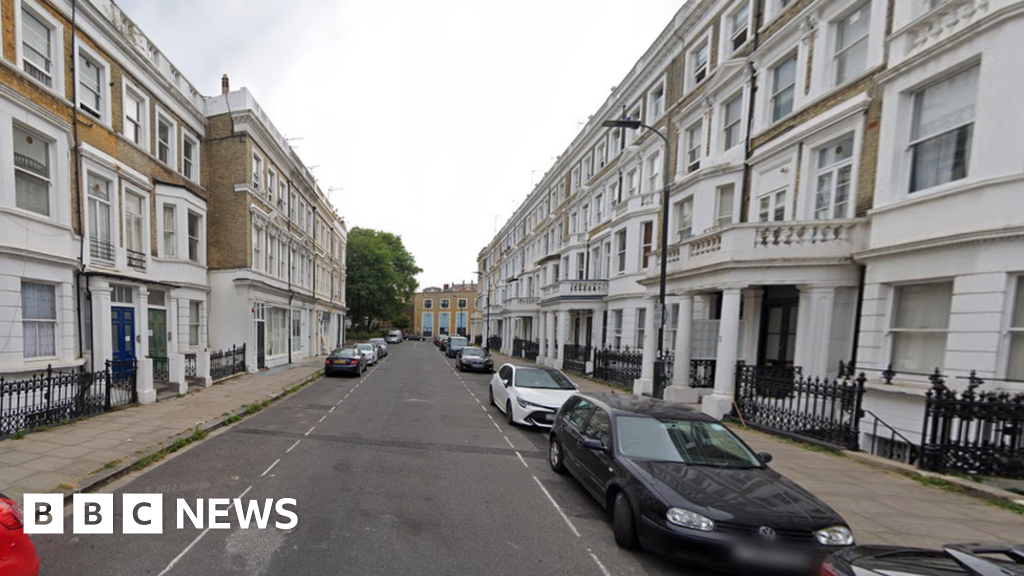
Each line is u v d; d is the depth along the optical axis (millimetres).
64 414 7809
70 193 9984
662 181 16062
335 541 4027
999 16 6020
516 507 5023
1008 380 5961
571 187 26266
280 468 6078
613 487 4469
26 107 8828
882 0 8359
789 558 3363
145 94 13125
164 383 12047
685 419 5055
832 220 8703
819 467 6457
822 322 8750
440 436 8305
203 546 3859
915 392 6645
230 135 16922
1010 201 5926
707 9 13922
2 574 2549
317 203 28844
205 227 16203
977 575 2268
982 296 6168
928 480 5809
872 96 8406
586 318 22781
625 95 19312
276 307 20859
